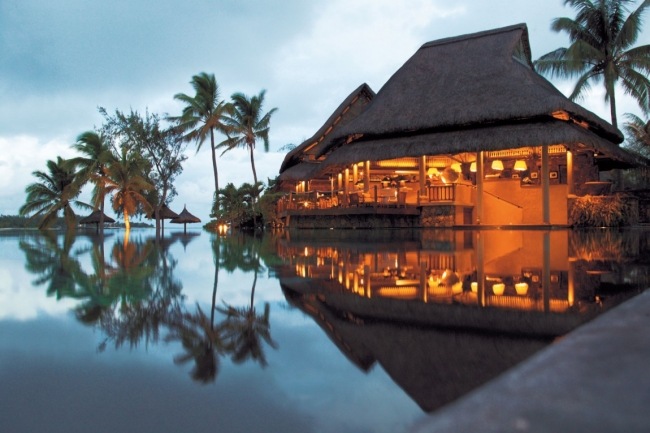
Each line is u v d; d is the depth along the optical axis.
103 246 9.65
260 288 3.36
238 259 5.89
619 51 26.17
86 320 2.23
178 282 3.72
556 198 16.58
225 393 1.25
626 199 17.83
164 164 35.44
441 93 17.12
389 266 4.85
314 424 1.06
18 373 1.41
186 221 35.78
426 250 6.98
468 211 17.00
